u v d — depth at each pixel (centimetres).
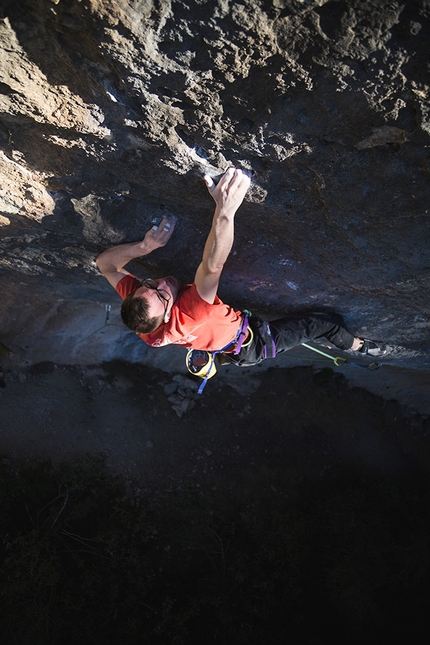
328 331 459
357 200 293
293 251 381
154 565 701
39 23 222
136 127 271
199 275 305
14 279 565
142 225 370
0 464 648
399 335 515
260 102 245
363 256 355
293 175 291
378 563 752
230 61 224
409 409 932
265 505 795
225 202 295
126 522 688
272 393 884
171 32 214
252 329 385
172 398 827
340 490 838
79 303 668
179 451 789
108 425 756
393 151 255
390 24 195
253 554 754
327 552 761
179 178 310
